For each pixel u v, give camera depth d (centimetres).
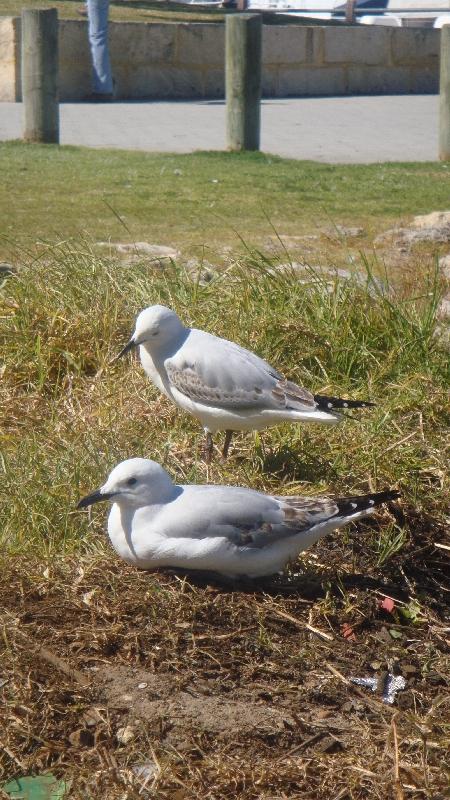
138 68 3145
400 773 559
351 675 636
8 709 594
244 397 791
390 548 738
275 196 1769
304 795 549
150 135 2414
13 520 746
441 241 1470
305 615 675
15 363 994
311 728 588
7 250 1345
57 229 1470
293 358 989
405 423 902
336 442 870
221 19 3828
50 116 2189
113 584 676
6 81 2966
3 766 571
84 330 1017
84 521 750
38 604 666
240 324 1005
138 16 3678
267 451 856
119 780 550
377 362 988
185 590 676
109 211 1600
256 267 1120
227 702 603
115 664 626
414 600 704
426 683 638
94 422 892
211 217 1596
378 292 1070
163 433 878
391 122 2784
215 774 557
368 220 1612
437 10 5412
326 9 5522
